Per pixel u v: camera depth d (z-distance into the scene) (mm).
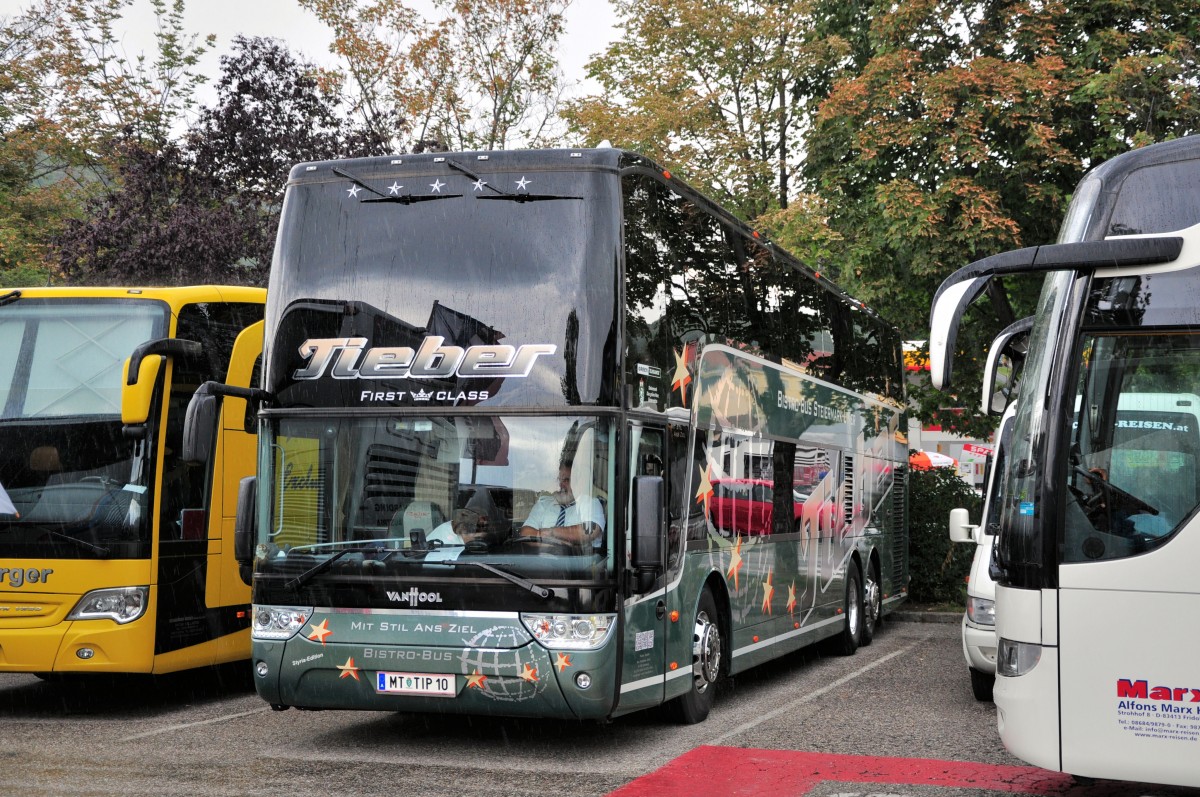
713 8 28016
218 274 23844
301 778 7727
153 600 10242
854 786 7562
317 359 8656
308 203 8969
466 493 8234
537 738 9188
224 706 10938
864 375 16422
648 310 8891
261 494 8633
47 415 10461
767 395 11969
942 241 20297
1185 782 5887
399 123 26734
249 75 26297
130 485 10297
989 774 7926
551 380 8234
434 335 8469
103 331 10695
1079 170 20875
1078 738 6051
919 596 20828
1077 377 6246
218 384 8570
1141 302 6211
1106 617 6039
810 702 11148
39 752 8625
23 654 10039
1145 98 19656
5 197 30938
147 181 24797
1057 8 20625
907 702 11141
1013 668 6281
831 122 22219
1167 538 6000
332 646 8305
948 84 20188
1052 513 6176
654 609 8781
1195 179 6285
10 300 10805
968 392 22094
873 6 22109
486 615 8070
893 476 18172
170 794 7266
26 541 10203
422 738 9195
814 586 13523
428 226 8680
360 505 8406
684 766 8133
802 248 21672
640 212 8914
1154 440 6102
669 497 9164
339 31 26672
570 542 8047
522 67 27547
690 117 27453
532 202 8539
